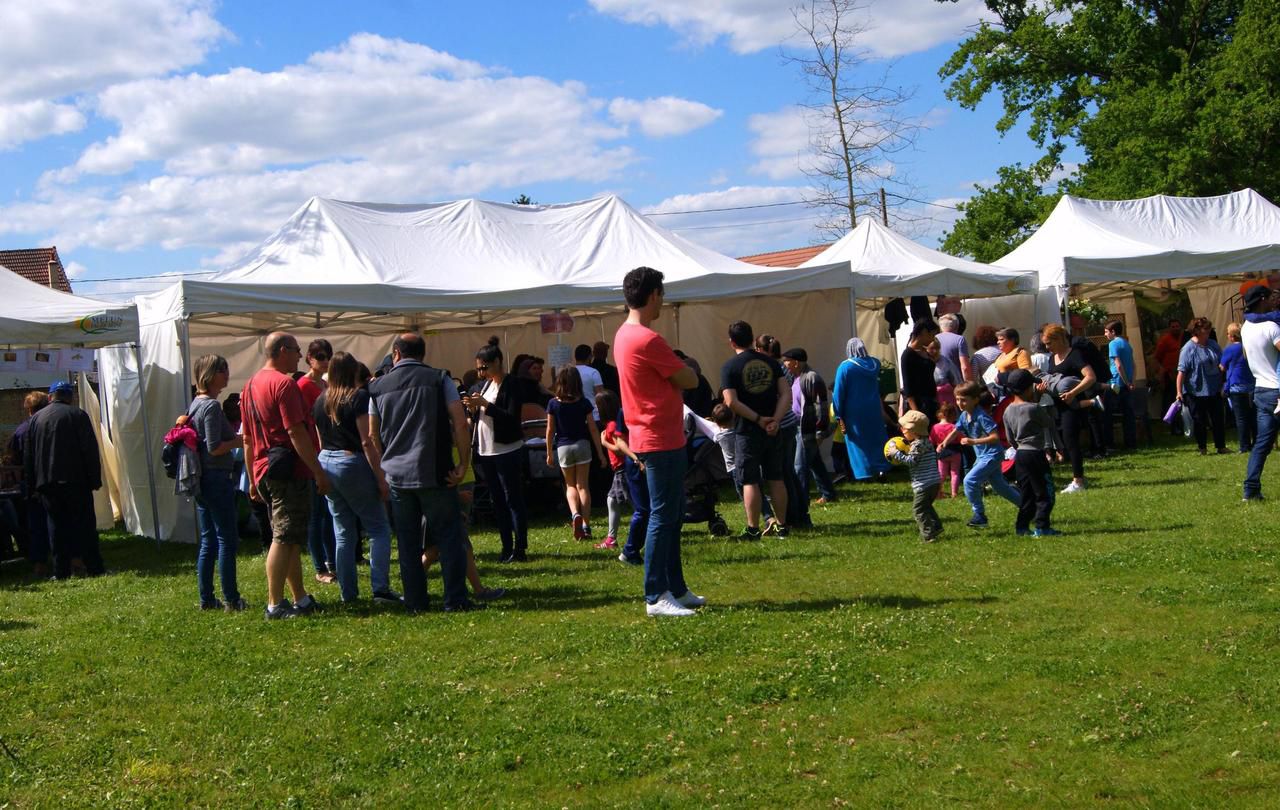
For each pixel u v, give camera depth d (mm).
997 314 17016
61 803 4145
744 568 7727
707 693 4945
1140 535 8023
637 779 4062
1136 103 28062
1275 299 11562
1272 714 4246
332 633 6496
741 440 8906
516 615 6684
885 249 16016
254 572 9117
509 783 4090
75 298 11812
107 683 5719
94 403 14164
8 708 5355
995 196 34719
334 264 12094
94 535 10023
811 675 5062
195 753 4609
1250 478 9180
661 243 13609
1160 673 4828
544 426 12117
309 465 6879
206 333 14828
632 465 8281
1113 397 14742
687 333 16250
